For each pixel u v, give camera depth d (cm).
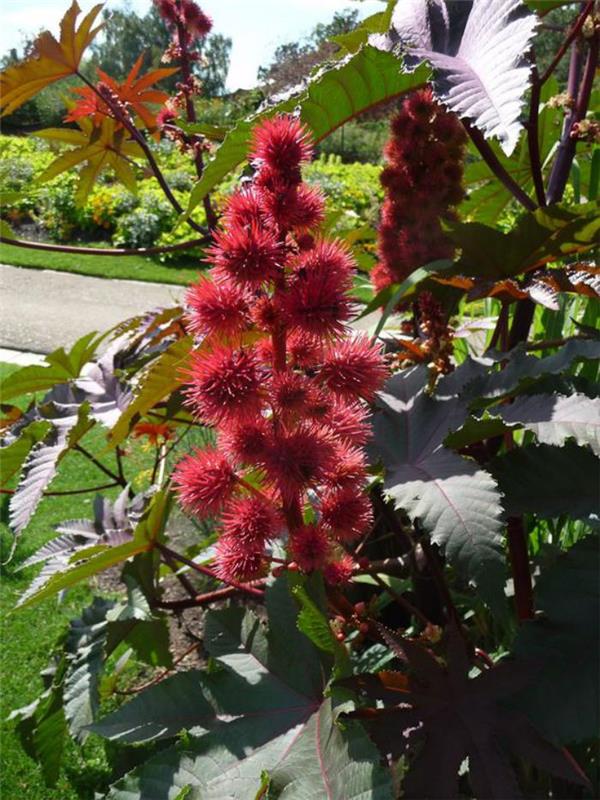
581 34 251
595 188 317
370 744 147
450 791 157
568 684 164
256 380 158
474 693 167
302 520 174
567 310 334
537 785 212
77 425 262
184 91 374
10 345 1066
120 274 1481
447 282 231
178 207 352
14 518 244
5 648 424
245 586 212
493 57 174
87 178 385
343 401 170
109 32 2977
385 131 2734
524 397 186
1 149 2252
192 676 177
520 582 220
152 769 162
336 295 155
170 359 226
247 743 164
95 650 262
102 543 265
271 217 157
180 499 170
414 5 216
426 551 223
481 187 325
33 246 331
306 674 174
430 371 235
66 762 343
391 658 254
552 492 185
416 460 185
